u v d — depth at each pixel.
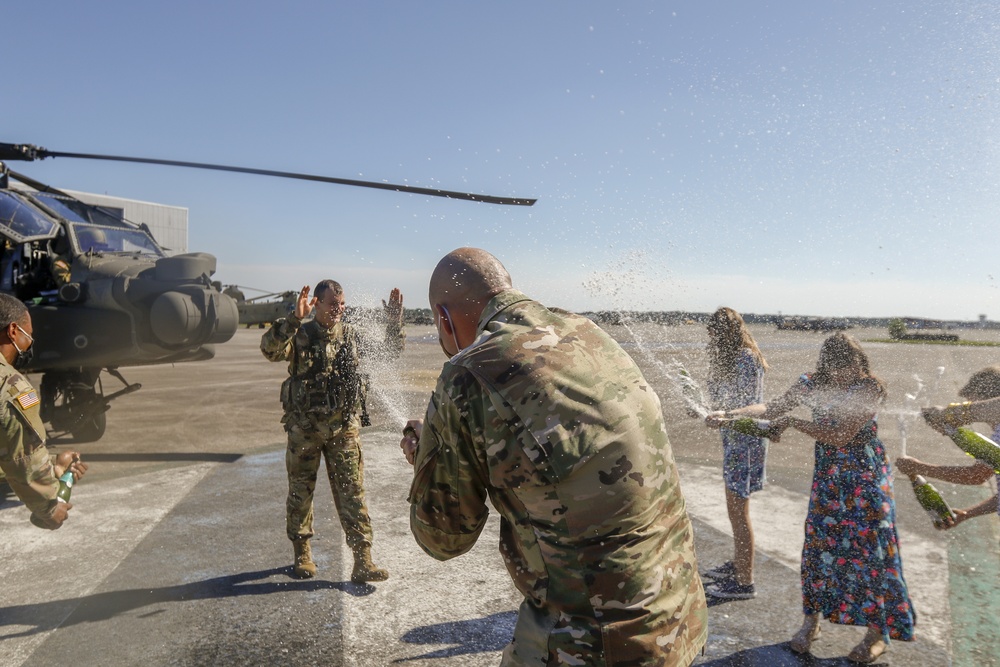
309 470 3.29
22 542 3.82
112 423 7.93
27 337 2.17
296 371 3.23
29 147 6.53
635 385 1.37
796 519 4.17
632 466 1.27
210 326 6.32
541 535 1.26
